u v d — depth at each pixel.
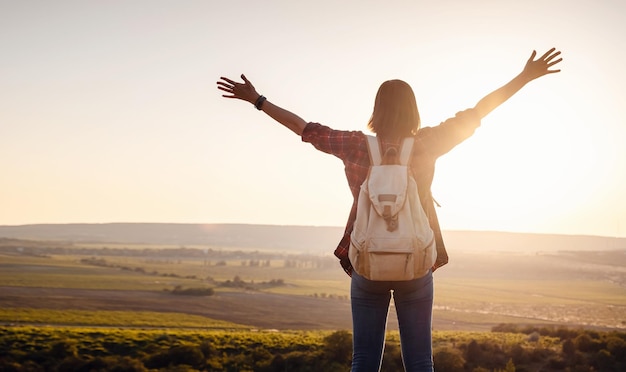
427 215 3.47
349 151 3.50
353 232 3.33
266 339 70.12
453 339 67.12
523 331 76.00
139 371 58.38
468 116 3.55
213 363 61.50
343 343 62.47
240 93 3.77
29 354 61.91
